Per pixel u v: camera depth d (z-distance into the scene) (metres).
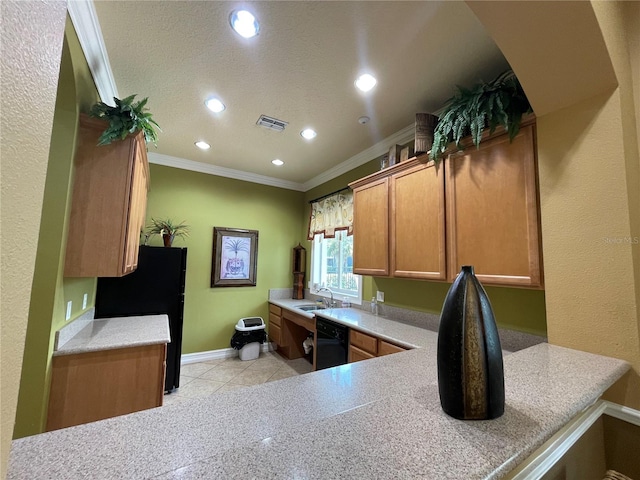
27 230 0.39
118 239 1.92
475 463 0.51
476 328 0.66
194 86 2.18
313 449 0.53
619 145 1.17
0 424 0.34
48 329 1.65
